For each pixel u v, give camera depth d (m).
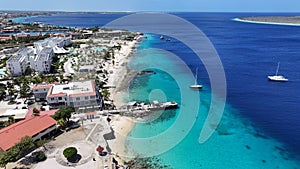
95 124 69.31
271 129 71.56
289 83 111.25
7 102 85.62
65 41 195.12
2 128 64.00
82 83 88.81
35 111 71.00
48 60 122.81
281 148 62.41
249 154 59.69
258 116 79.62
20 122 61.16
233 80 116.31
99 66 130.12
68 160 52.53
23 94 87.75
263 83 111.81
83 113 75.75
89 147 57.66
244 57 164.50
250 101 91.56
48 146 57.72
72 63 137.75
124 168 52.84
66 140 60.56
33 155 54.09
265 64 145.62
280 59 158.25
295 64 144.88
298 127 72.94
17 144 51.38
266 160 57.56
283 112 82.50
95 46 193.00
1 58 149.50
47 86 85.44
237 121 76.06
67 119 68.56
